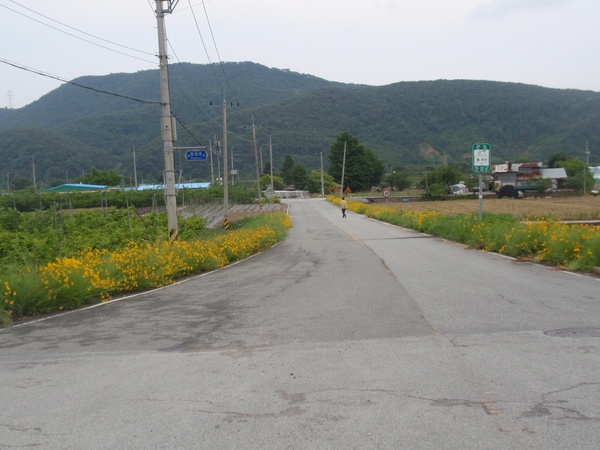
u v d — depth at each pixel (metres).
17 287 10.24
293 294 11.14
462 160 135.38
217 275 15.60
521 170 95.62
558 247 13.73
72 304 11.04
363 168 123.44
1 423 4.72
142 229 26.88
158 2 19.28
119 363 6.53
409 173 128.62
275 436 4.22
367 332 7.46
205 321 8.88
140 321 9.20
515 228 17.84
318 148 139.00
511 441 4.00
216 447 4.07
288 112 146.38
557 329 7.16
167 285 13.89
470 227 21.62
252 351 6.76
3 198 50.81
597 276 11.65
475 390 5.03
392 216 41.44
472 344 6.59
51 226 27.23
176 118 21.75
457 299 9.55
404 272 13.49
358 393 5.07
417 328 7.53
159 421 4.61
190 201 59.56
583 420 4.32
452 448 3.91
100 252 17.31
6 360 6.97
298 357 6.37
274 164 135.50
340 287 11.69
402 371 5.65
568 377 5.29
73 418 4.77
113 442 4.23
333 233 32.34
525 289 10.28
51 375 6.15
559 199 72.81
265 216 42.47
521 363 5.77
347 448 3.97
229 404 4.94
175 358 6.62
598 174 109.75
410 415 4.51
